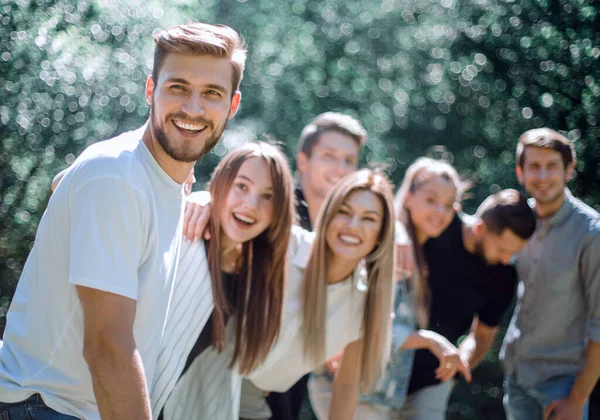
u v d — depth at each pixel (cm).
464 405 723
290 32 894
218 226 262
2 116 349
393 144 837
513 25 464
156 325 198
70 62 368
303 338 289
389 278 297
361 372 303
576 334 346
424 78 811
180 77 195
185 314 247
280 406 312
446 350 336
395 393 339
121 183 181
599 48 401
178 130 196
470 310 366
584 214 342
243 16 884
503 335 719
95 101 389
